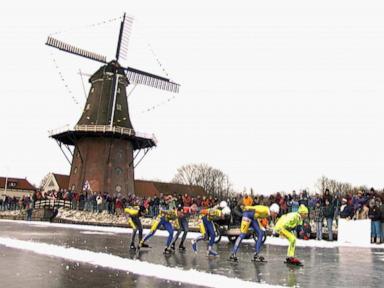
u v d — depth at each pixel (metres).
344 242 19.00
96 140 45.62
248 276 8.66
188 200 27.44
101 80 47.91
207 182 102.19
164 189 85.88
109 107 46.84
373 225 18.92
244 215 11.43
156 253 12.81
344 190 98.06
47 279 7.62
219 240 17.36
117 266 9.35
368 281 8.37
